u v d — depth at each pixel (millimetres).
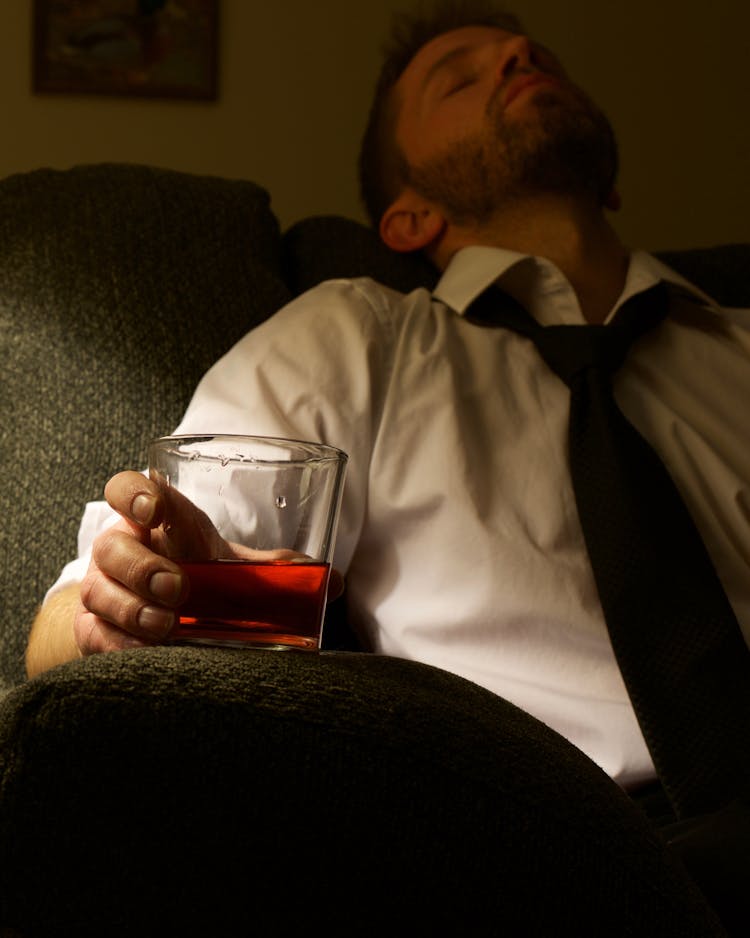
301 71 2746
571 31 2943
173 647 752
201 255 1389
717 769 1041
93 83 2641
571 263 1526
